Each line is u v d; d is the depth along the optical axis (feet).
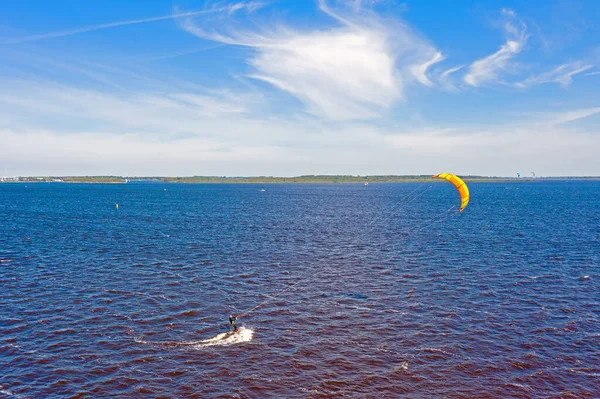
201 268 193.26
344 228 326.85
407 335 121.60
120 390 94.79
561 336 120.78
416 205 581.12
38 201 636.07
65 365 104.73
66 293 155.74
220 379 98.99
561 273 182.91
